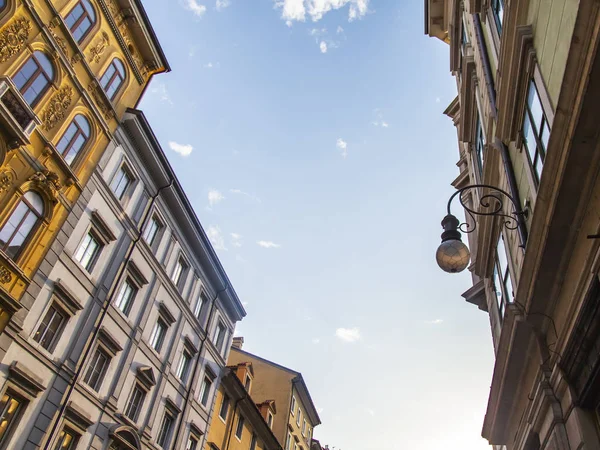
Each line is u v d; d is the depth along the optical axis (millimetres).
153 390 20531
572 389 7637
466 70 15148
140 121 20484
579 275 7125
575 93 6188
